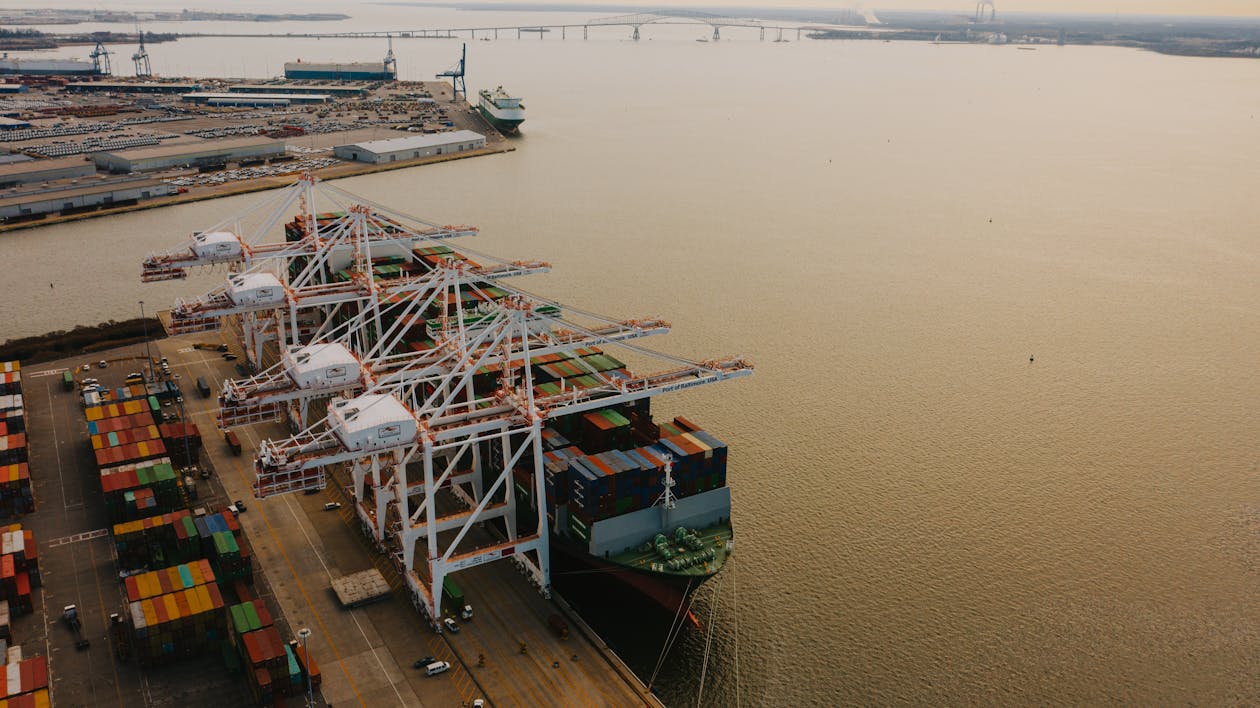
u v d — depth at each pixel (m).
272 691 69.94
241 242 132.88
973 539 98.06
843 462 113.56
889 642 82.62
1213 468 113.81
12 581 79.19
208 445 111.12
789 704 75.44
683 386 94.00
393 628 79.25
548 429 95.00
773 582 90.31
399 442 78.62
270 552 89.94
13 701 65.56
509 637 78.56
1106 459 115.62
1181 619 86.44
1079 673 79.69
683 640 81.94
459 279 101.12
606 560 82.19
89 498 98.50
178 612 73.81
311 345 96.75
